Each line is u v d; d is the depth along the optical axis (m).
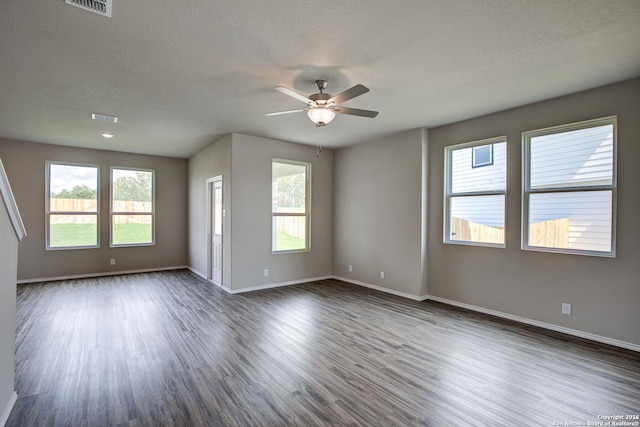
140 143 5.59
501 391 2.21
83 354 2.77
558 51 2.43
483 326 3.51
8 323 1.95
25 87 3.06
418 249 4.61
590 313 3.15
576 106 3.25
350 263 5.76
